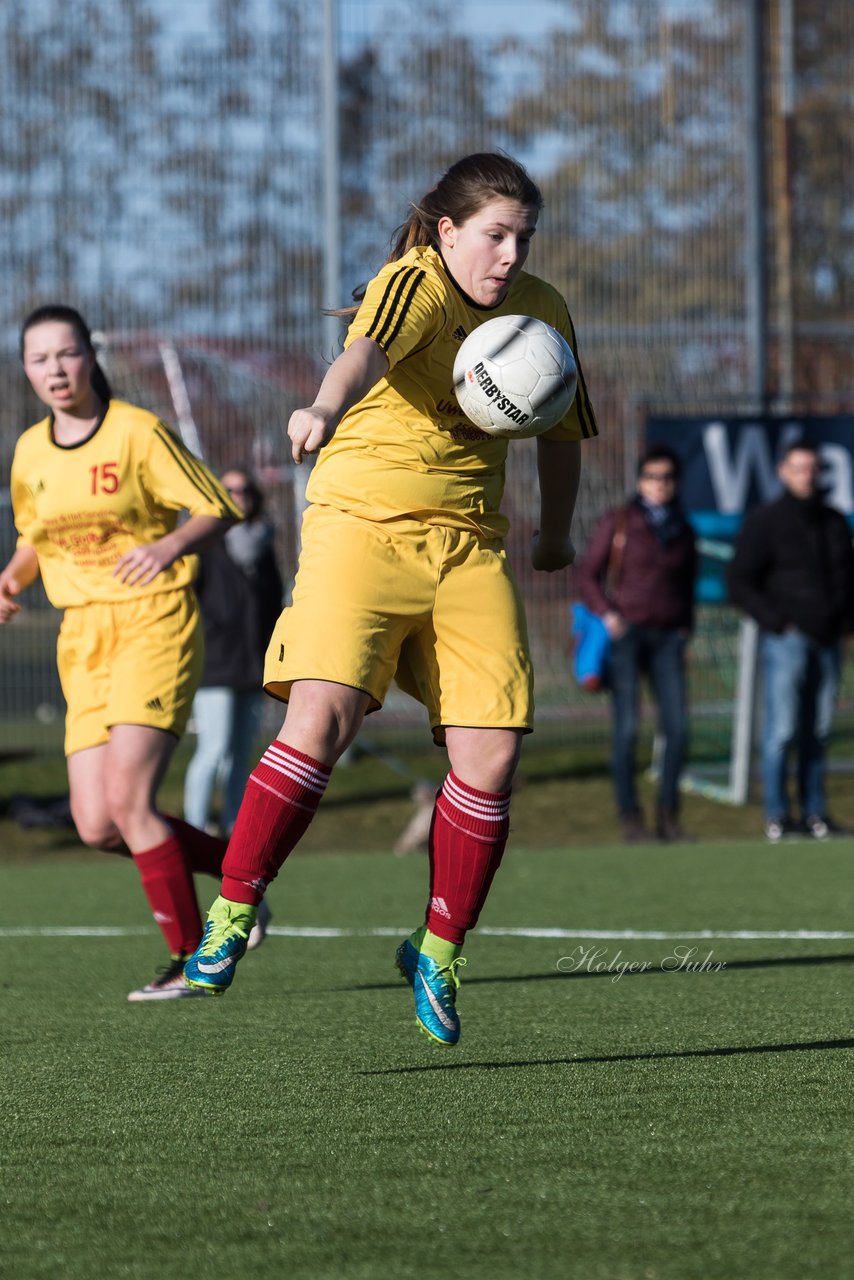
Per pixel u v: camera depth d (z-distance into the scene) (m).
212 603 31.77
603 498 46.84
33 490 17.83
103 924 24.88
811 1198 9.20
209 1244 8.66
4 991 18.16
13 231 44.97
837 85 49.81
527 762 46.62
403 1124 11.21
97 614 17.81
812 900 25.19
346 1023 15.55
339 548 12.13
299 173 45.72
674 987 17.44
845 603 35.22
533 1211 9.09
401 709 46.69
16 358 45.34
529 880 28.64
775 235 50.41
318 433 10.73
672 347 46.56
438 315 11.96
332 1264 8.30
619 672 34.97
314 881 29.92
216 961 11.96
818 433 42.50
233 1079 12.88
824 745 35.81
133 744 17.62
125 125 45.06
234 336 45.28
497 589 12.45
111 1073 13.21
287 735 11.98
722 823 40.62
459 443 12.37
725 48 47.94
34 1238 8.81
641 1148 10.39
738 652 47.41
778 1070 12.78
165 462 17.47
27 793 43.16
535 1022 15.34
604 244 47.59
